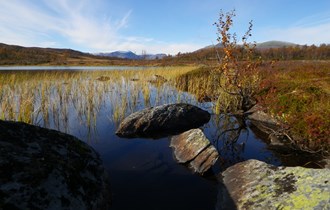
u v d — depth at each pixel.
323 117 6.81
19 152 3.64
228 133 8.55
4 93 11.77
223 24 10.06
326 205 3.24
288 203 3.59
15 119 8.19
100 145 7.37
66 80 18.69
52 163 3.74
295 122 7.34
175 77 19.28
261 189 4.15
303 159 6.22
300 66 17.36
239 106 11.36
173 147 7.05
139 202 4.53
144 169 5.84
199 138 6.42
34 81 15.84
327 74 13.14
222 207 4.26
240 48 10.41
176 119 8.90
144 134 8.34
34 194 3.17
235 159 6.44
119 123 9.48
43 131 4.54
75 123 9.34
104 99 13.38
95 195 4.04
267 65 14.41
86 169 4.34
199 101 13.30
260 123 9.23
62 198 3.43
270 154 6.69
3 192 2.95
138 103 12.59
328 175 3.76
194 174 5.60
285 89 10.07
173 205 4.45
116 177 5.46
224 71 10.69
